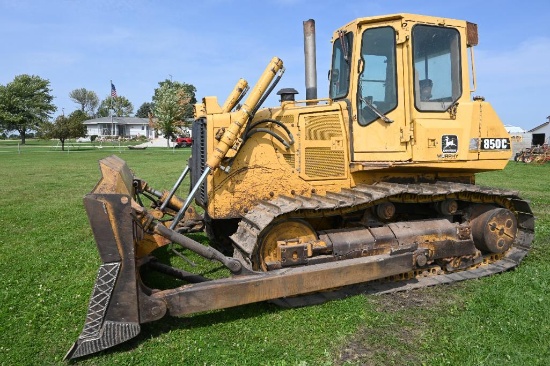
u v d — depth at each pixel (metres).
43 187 15.16
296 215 4.88
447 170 5.60
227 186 5.25
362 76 5.31
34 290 5.29
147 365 3.65
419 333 4.14
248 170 5.28
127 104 117.81
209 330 4.25
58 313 4.64
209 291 4.14
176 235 4.30
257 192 5.30
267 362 3.66
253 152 5.29
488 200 5.91
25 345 3.99
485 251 6.03
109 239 3.80
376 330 4.20
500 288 5.11
